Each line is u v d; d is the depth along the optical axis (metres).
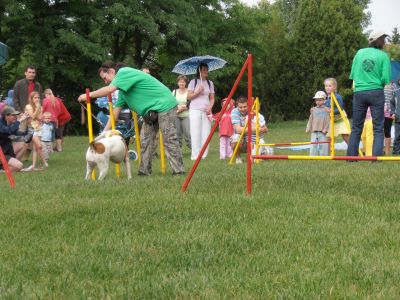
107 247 3.96
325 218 4.83
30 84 12.73
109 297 3.00
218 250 3.85
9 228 4.62
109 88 7.72
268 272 3.38
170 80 32.25
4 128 10.19
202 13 34.50
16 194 6.44
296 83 40.22
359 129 9.83
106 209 5.27
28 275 3.43
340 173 7.86
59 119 15.80
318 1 43.69
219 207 5.29
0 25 28.48
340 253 3.74
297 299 2.92
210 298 2.95
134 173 9.02
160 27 31.83
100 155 7.65
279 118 40.12
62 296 3.04
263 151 12.01
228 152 12.73
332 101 10.38
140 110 7.95
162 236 4.23
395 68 20.77
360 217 4.84
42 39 28.95
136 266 3.55
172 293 3.05
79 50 27.83
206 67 11.66
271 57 40.06
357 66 9.63
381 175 7.53
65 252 3.88
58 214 5.09
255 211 5.11
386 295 2.94
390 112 13.25
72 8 29.05
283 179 7.27
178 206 5.30
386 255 3.67
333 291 3.01
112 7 28.70
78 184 7.08
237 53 34.72
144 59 33.78
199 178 7.43
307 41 39.88
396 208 5.20
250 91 5.98
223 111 6.23
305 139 20.84
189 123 12.55
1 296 3.03
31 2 28.59
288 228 4.45
